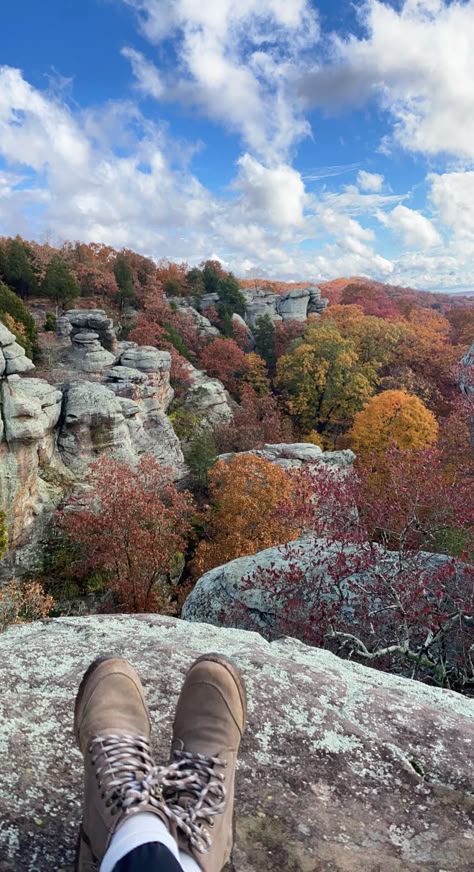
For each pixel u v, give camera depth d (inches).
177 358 1844.2
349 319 2502.5
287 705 107.9
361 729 104.1
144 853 50.3
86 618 152.1
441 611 321.1
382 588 325.7
